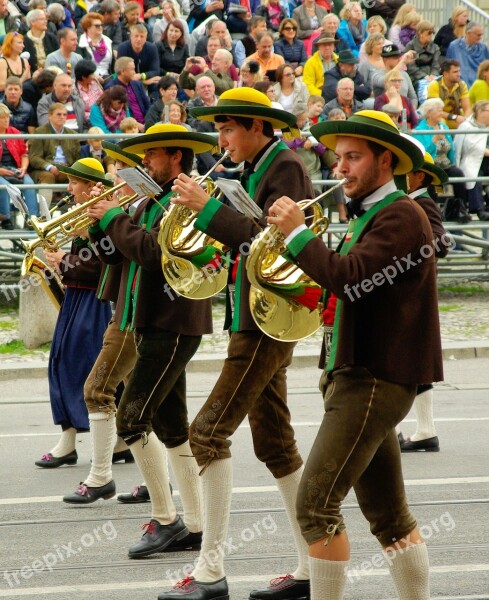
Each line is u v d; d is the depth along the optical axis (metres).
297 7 29.12
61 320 12.90
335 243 22.83
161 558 9.80
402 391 7.09
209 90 23.30
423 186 11.98
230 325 8.88
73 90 22.95
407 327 7.04
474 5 35.28
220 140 8.84
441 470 12.62
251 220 8.30
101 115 22.62
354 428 6.98
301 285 8.02
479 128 23.08
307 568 8.65
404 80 25.59
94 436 11.49
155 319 9.69
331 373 7.26
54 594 8.89
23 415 15.87
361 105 25.14
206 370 18.58
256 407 8.81
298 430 14.56
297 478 8.77
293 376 18.22
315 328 8.17
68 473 12.78
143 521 10.92
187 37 26.73
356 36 29.23
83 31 25.88
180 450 9.95
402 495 7.35
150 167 9.96
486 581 9.05
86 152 21.89
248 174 8.88
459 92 25.62
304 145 22.20
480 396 16.70
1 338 20.03
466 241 23.38
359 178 7.16
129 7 26.77
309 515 7.00
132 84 23.83
